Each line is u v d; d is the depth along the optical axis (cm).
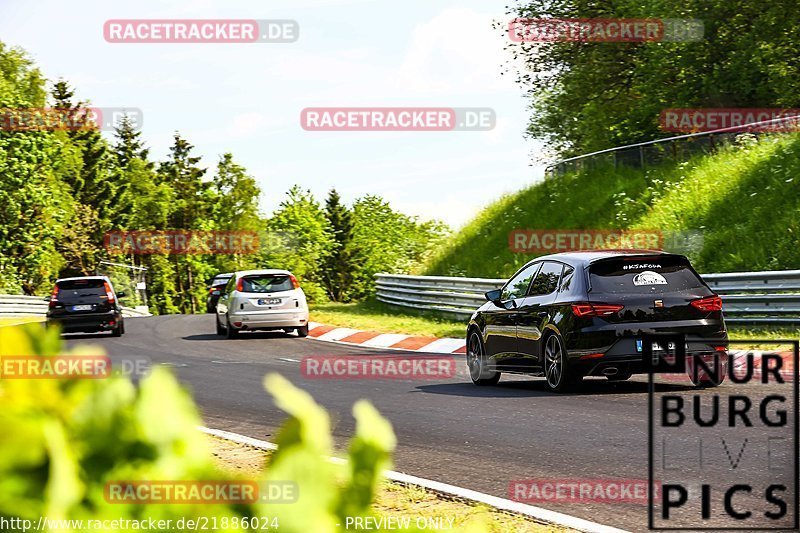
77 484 163
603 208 4772
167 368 184
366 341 3569
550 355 1981
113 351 3284
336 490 184
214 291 6875
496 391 2036
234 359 2916
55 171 13188
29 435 156
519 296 2145
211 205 17462
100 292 4166
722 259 3681
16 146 9481
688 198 4162
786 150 4050
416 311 4541
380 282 5269
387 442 195
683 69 5275
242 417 1738
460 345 3159
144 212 15900
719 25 5191
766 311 2669
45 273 11169
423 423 1599
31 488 157
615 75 5784
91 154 14262
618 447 1296
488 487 1094
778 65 4856
